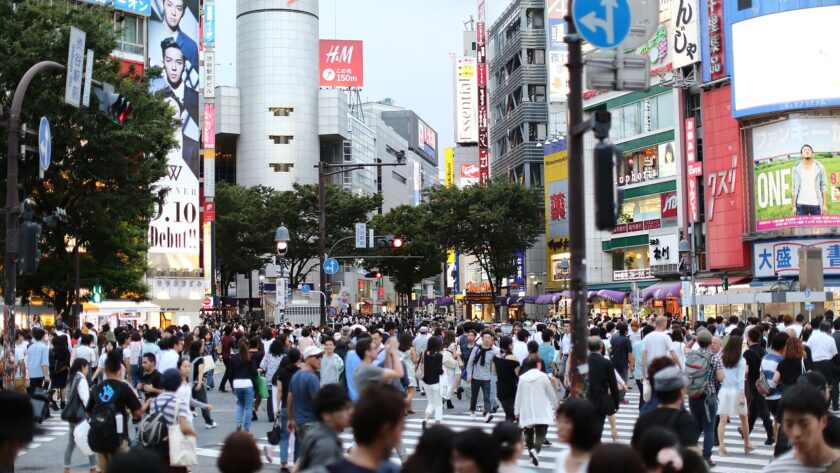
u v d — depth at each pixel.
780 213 50.06
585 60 8.88
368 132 121.88
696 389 12.73
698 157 55.50
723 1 52.56
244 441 5.83
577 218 8.46
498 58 83.12
